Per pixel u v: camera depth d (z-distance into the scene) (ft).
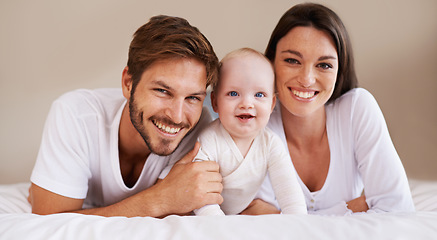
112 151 4.55
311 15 4.58
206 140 4.39
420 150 9.12
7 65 8.87
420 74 9.13
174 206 4.10
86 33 8.84
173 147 4.20
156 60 3.88
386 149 4.77
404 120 9.20
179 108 3.96
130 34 8.86
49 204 4.39
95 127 4.60
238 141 4.36
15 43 8.84
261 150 4.41
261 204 5.00
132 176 4.93
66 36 8.84
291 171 4.35
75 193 4.44
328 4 9.11
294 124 5.06
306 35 4.52
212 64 4.04
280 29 4.69
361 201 4.92
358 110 4.99
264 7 8.98
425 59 9.10
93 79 8.93
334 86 5.05
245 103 4.07
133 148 4.65
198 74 3.95
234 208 4.66
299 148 5.20
